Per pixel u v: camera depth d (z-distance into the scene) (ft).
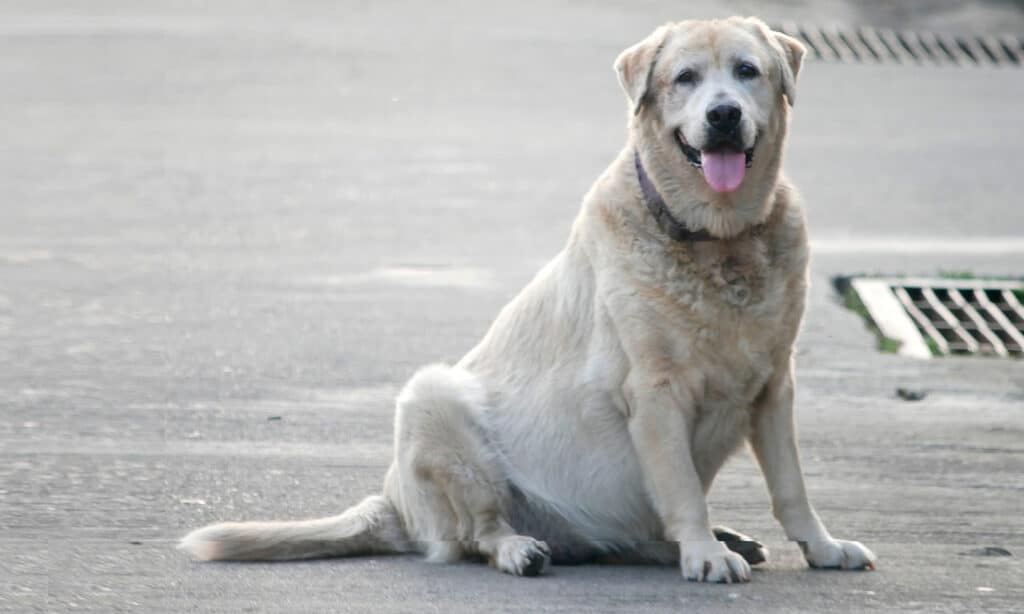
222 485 34.78
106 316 54.60
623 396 27.84
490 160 92.68
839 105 119.24
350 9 172.55
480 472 28.73
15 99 116.06
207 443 38.68
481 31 155.74
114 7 174.81
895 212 77.66
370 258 65.62
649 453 27.53
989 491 34.96
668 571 28.22
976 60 148.97
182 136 101.09
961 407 43.83
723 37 28.04
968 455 38.42
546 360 29.01
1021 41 156.97
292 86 123.65
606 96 120.37
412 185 84.43
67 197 79.92
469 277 61.72
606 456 28.30
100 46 143.33
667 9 171.73
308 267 63.62
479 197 80.79
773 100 28.25
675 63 28.02
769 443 28.27
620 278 27.63
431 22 162.50
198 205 78.28
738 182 26.71
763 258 27.35
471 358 30.58
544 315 29.35
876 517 32.58
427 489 28.89
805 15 168.96
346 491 34.47
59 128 103.81
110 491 34.12
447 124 106.83
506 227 72.74
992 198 82.53
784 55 28.81
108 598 26.30
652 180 27.84
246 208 77.56
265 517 32.30
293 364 47.83
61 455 37.22
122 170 88.48
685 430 27.53
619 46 147.02
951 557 29.30
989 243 69.41
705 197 27.20
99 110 111.65
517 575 27.68
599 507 28.50
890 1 178.40
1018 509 33.37
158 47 142.92
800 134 105.60
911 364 49.24
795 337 28.02
